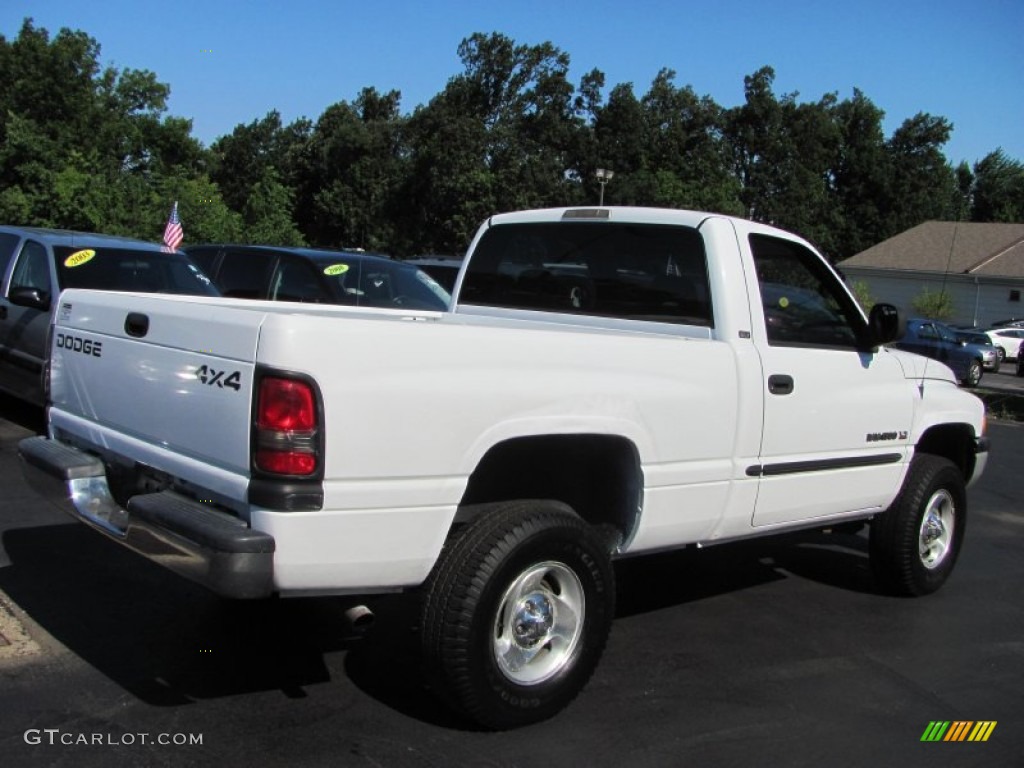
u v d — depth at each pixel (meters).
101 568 5.14
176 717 3.56
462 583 3.35
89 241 8.61
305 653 4.23
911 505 5.46
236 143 80.31
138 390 3.66
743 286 4.43
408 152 72.38
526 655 3.63
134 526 3.38
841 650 4.76
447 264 15.33
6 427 8.46
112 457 3.86
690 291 4.48
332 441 3.05
